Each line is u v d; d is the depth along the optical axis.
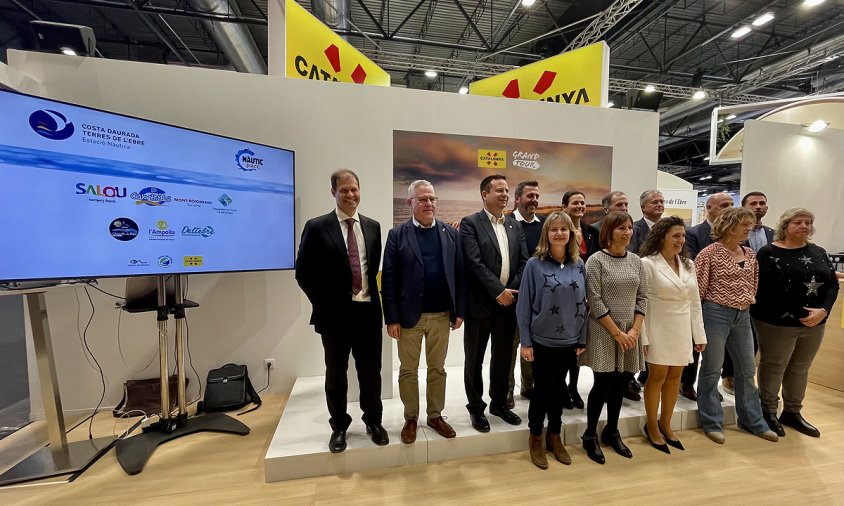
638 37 5.53
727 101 6.63
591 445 2.03
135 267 2.00
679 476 1.88
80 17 4.93
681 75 6.17
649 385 2.13
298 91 2.77
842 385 2.97
